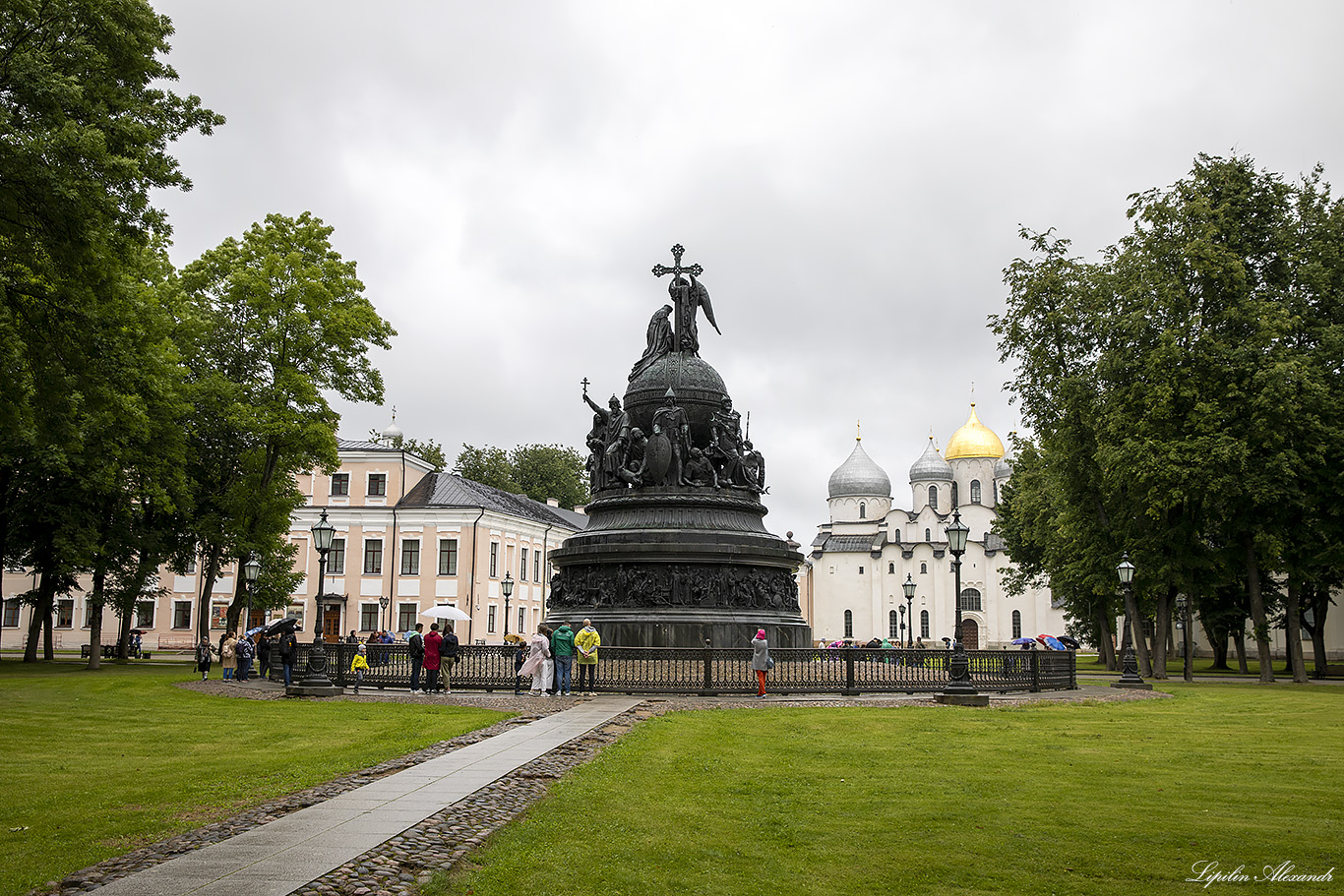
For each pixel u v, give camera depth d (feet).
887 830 36.68
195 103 77.41
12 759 53.72
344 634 234.58
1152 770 51.39
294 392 144.05
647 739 58.23
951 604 366.63
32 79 62.75
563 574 122.01
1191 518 143.13
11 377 73.72
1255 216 140.46
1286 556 139.54
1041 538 199.72
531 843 33.17
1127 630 124.16
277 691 99.30
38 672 135.03
